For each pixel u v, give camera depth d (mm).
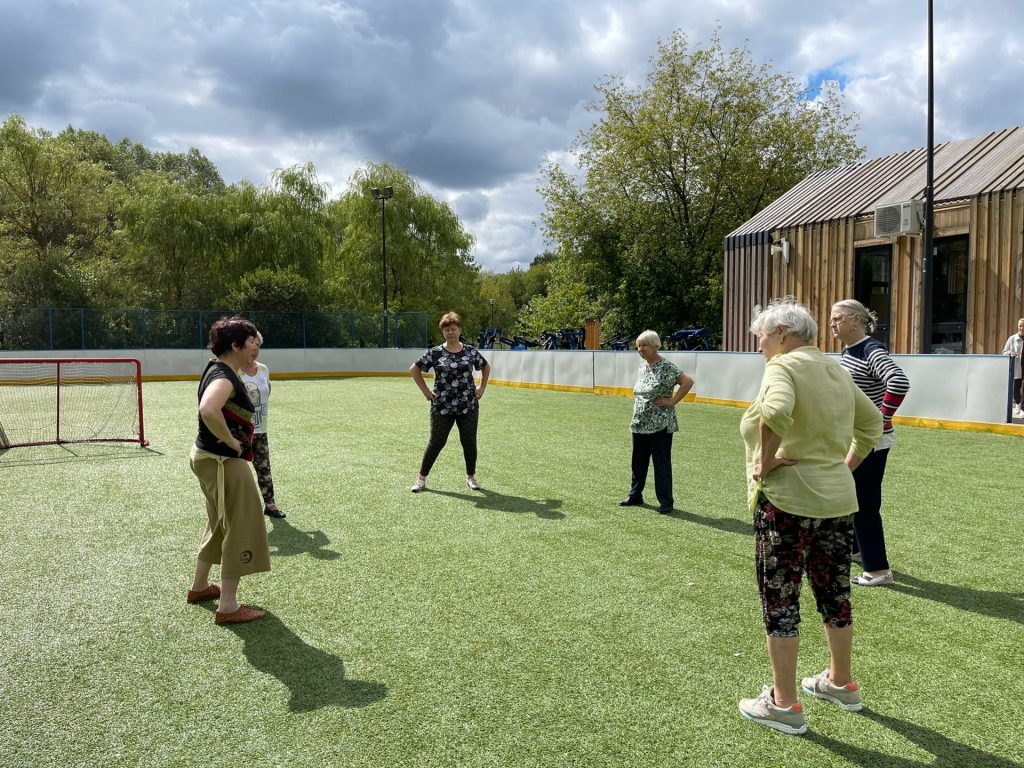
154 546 4719
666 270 29516
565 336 24250
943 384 9703
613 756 2326
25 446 9156
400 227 33656
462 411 6277
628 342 24656
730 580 4016
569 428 10484
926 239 12664
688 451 8305
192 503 5949
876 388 3855
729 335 17562
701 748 2377
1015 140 13883
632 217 30594
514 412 12562
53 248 32406
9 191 32312
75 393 16016
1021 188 11898
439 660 3025
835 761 2305
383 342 28109
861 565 4242
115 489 6500
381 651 3115
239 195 31562
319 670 2936
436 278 35000
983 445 8359
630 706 2646
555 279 33906
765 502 2488
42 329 23203
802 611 3582
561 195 31812
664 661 3010
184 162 61406
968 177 13328
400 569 4219
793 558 2457
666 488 5531
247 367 3498
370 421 11508
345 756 2326
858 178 16469
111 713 2600
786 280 16109
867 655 3084
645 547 4645
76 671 2932
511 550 4586
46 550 4629
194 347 25172
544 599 3729
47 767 2264
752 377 12539
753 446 2568
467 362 6293
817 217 15555
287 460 7914
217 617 3414
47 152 32438
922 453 7902
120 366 22797
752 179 28609
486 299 67625
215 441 3375
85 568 4266
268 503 5473
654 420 5512
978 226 12523
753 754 2344
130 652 3111
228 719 2559
